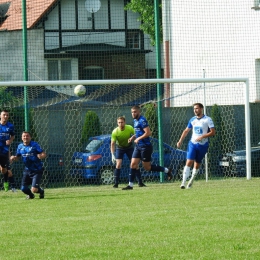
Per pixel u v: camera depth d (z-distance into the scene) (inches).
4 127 2128.4
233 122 2726.4
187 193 1871.3
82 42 4731.8
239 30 3270.2
